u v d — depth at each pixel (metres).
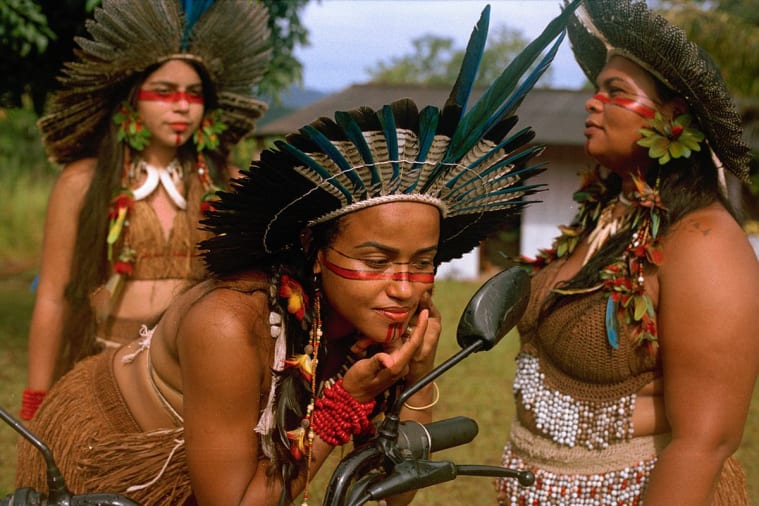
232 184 2.08
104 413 2.66
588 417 2.66
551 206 16.89
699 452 2.40
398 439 2.10
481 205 2.37
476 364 8.39
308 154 2.02
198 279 2.60
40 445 1.89
